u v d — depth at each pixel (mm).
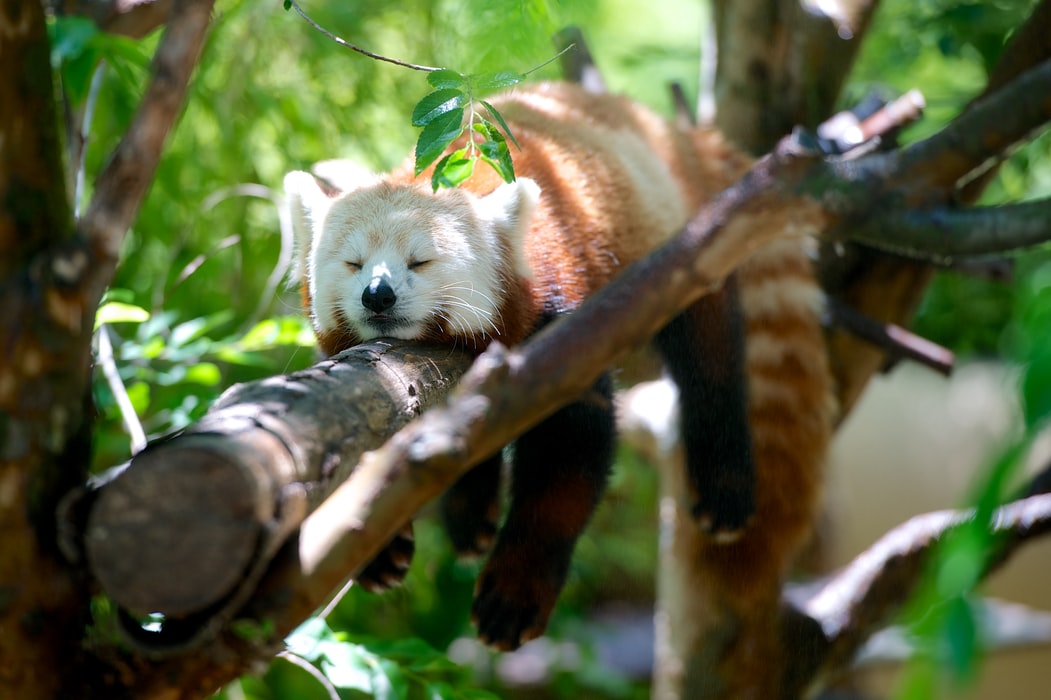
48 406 3348
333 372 4016
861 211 3783
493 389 3396
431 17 10016
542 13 5949
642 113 7570
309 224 6180
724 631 8320
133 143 3314
